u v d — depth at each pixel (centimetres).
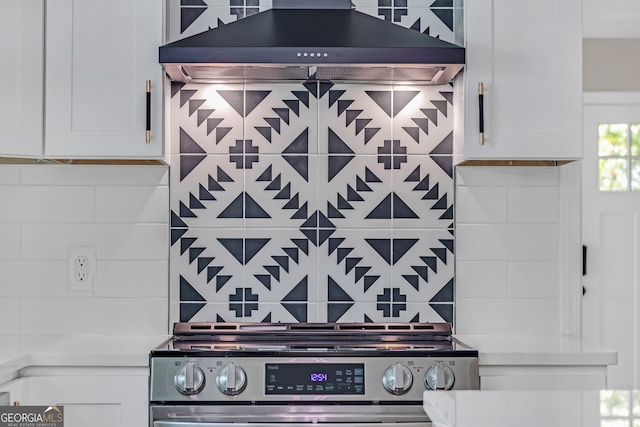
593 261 361
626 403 117
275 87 251
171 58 212
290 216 251
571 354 207
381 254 251
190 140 250
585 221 362
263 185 251
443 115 253
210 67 225
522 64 225
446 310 251
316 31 223
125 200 248
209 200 250
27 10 218
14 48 216
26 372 203
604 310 361
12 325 246
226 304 249
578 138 224
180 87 250
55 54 221
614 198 362
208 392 196
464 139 225
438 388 196
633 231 361
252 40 217
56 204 247
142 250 248
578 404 116
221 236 250
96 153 221
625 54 371
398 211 252
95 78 222
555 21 225
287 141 251
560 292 251
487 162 244
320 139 252
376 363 198
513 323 251
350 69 229
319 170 252
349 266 251
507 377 206
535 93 225
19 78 216
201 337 235
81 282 247
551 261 252
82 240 247
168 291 248
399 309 251
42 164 246
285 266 251
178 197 250
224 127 251
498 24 226
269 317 250
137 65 223
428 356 200
